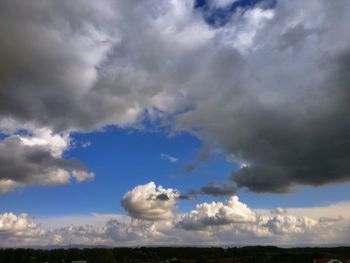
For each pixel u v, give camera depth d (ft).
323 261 556.51
